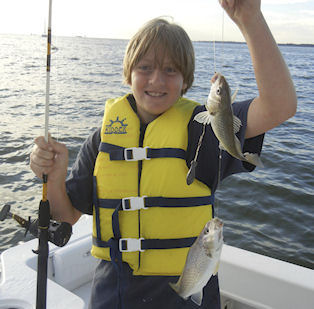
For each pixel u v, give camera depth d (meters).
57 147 1.62
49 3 1.49
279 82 1.36
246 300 2.41
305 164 7.87
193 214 1.63
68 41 83.25
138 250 1.62
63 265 2.64
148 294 1.60
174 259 1.61
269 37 1.34
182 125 1.69
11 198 6.16
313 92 19.02
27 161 7.65
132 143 1.73
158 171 1.65
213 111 1.28
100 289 1.66
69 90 16.02
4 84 16.86
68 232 1.57
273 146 9.13
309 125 11.41
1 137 9.02
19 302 2.01
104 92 15.81
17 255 2.46
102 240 1.71
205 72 20.80
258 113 1.45
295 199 6.31
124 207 1.65
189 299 1.54
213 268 1.21
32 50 43.91
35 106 12.57
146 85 1.59
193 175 1.43
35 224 1.63
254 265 2.40
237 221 5.73
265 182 6.85
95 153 1.83
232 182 6.87
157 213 1.63
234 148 1.30
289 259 4.89
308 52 70.75
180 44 1.55
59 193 1.68
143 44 1.54
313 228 5.52
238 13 1.32
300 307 2.24
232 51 60.91
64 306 1.97
